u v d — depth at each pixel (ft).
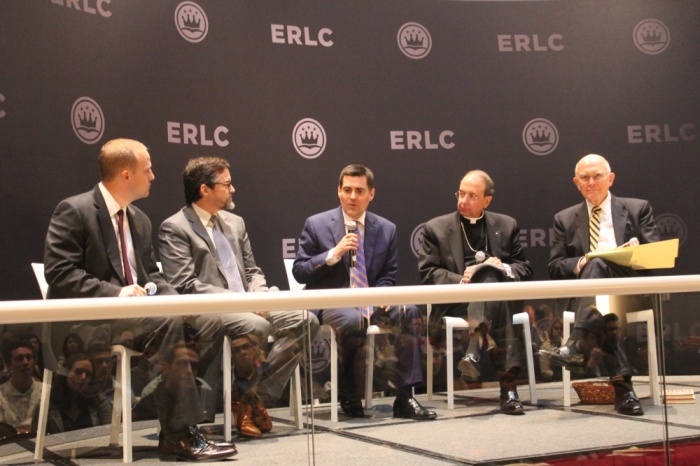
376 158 15.60
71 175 12.37
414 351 5.90
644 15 16.28
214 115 14.32
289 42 15.17
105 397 5.25
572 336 6.27
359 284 11.16
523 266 11.89
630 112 16.21
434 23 16.11
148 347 5.35
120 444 5.27
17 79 11.67
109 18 13.05
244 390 5.54
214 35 14.42
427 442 5.85
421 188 15.79
